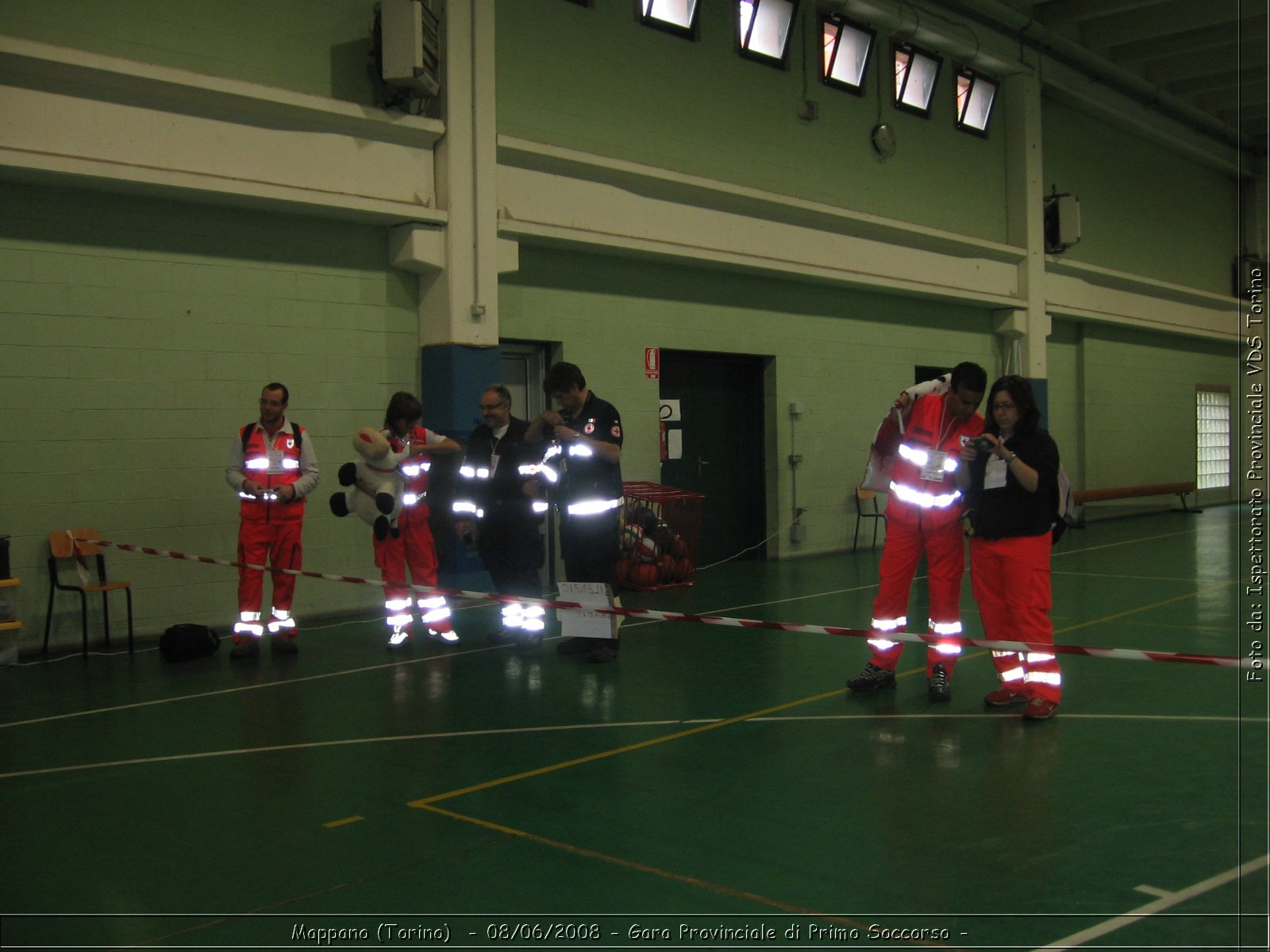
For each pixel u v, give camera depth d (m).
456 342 10.03
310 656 8.00
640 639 8.52
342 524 9.89
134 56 8.31
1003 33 16.58
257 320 9.28
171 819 4.47
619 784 4.86
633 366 12.17
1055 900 3.52
